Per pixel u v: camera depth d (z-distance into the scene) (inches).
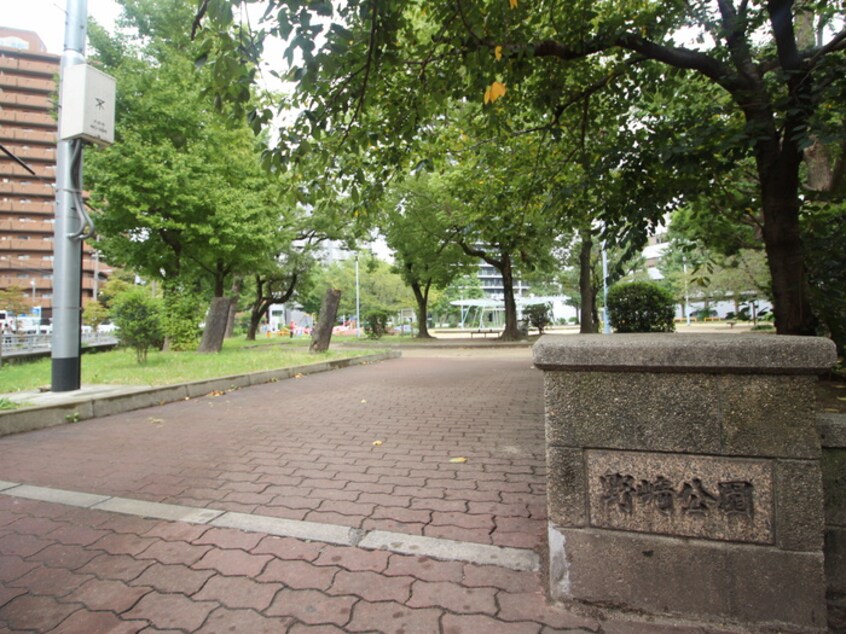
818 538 74.5
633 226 207.8
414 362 564.7
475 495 136.6
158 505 133.2
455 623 80.9
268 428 221.5
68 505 134.3
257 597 89.8
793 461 75.5
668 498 80.4
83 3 292.0
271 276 1111.0
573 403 84.9
